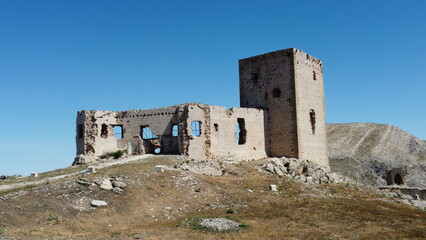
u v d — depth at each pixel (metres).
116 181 37.78
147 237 26.73
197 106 54.69
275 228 30.27
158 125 56.72
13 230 26.52
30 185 38.34
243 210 36.19
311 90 64.94
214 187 41.91
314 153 63.88
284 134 61.12
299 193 45.66
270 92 63.00
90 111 57.31
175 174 43.38
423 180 108.44
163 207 34.91
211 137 55.34
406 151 123.62
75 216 30.31
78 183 36.41
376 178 105.94
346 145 125.88
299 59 62.41
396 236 28.59
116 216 31.41
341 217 34.81
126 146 57.78
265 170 54.25
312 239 27.41
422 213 40.31
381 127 139.50
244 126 59.62
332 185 54.16
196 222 30.66
